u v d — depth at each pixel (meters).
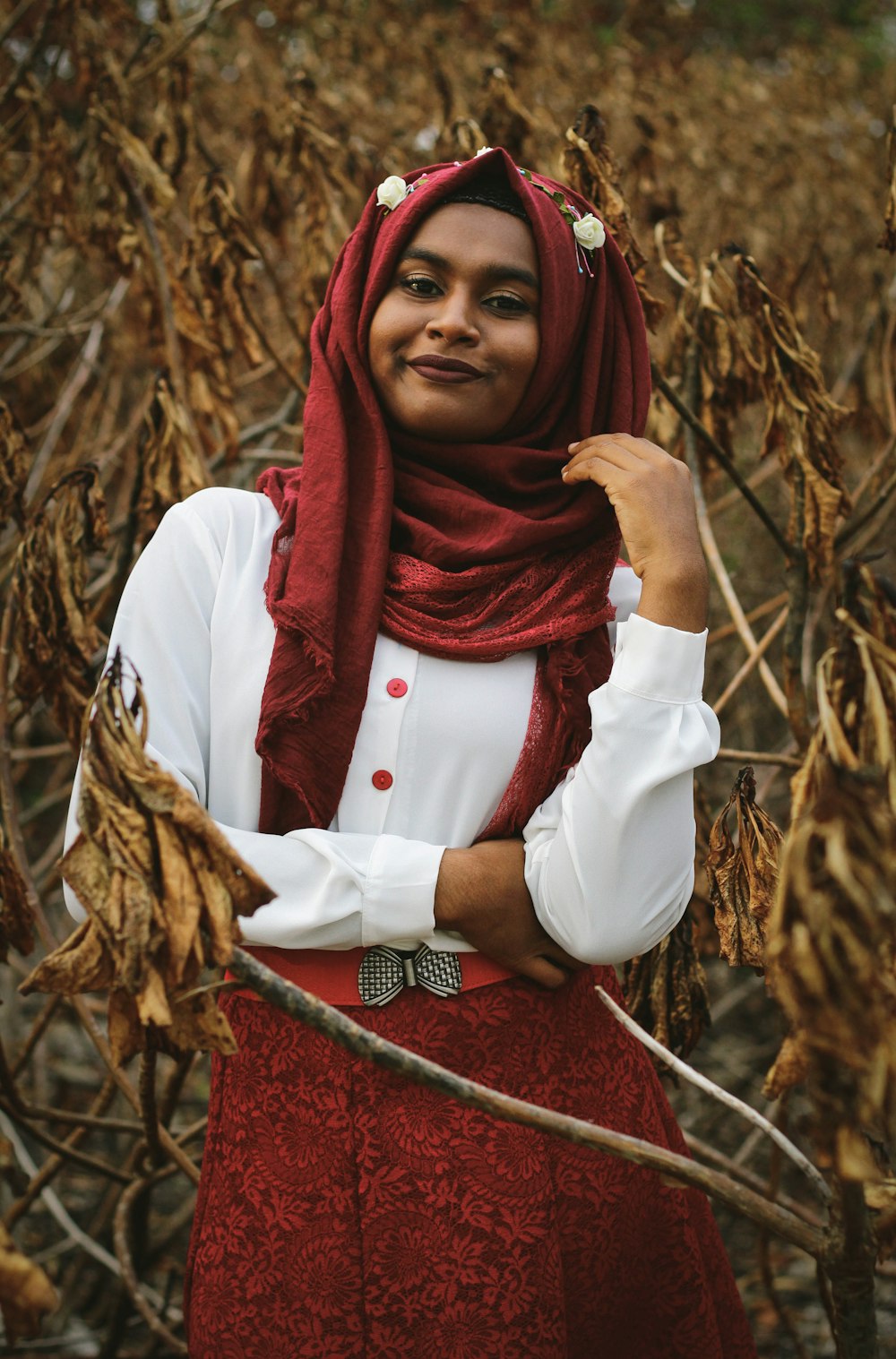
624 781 1.04
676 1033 1.42
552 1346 1.05
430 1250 1.05
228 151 3.11
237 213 1.83
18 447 1.57
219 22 3.25
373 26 3.22
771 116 3.30
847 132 3.39
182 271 1.88
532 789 1.12
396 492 1.19
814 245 2.22
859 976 0.68
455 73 2.89
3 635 1.51
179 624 1.12
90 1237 2.05
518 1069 1.09
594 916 1.04
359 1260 1.05
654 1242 1.16
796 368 1.56
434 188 1.14
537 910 1.08
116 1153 2.46
